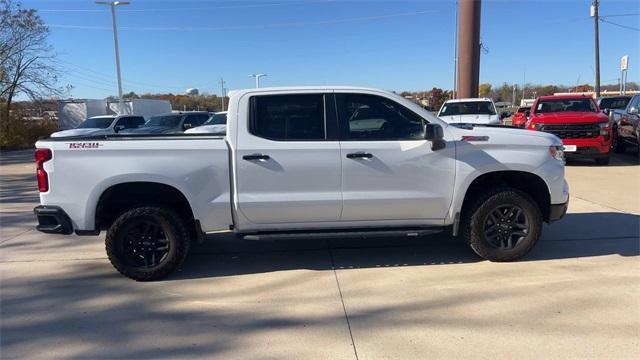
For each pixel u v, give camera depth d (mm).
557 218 5613
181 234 5230
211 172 5137
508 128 5773
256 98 5234
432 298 4594
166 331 4062
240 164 5129
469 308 4344
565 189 5547
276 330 4035
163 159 5082
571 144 12844
